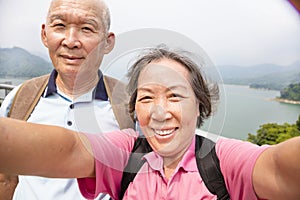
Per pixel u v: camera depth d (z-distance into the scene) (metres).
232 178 0.47
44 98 1.19
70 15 1.10
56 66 1.15
